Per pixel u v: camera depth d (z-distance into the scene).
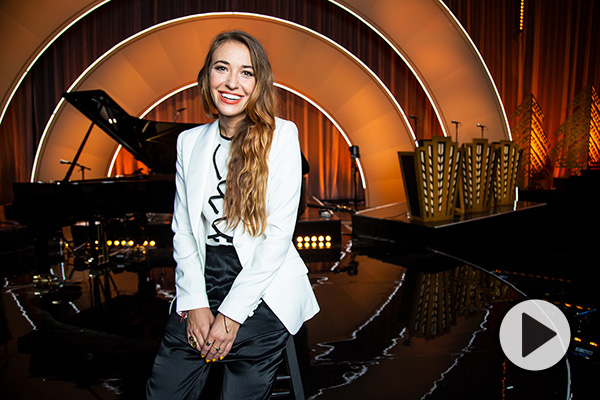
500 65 7.95
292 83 8.15
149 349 2.31
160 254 4.47
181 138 1.38
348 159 9.22
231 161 1.23
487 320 2.68
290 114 8.88
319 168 9.17
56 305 3.00
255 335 1.21
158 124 3.80
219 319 1.15
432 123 8.20
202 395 1.86
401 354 2.23
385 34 7.36
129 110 7.80
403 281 3.50
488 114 7.64
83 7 6.53
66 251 4.61
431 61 7.46
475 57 7.26
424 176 4.64
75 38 7.17
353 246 4.82
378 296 3.15
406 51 7.47
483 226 4.82
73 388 1.92
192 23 7.29
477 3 7.74
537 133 8.09
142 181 3.51
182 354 1.23
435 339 2.41
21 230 4.94
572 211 5.51
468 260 4.55
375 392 1.87
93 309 2.91
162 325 2.63
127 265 4.03
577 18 7.88
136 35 7.14
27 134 7.24
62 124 7.18
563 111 8.06
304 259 4.25
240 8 7.39
